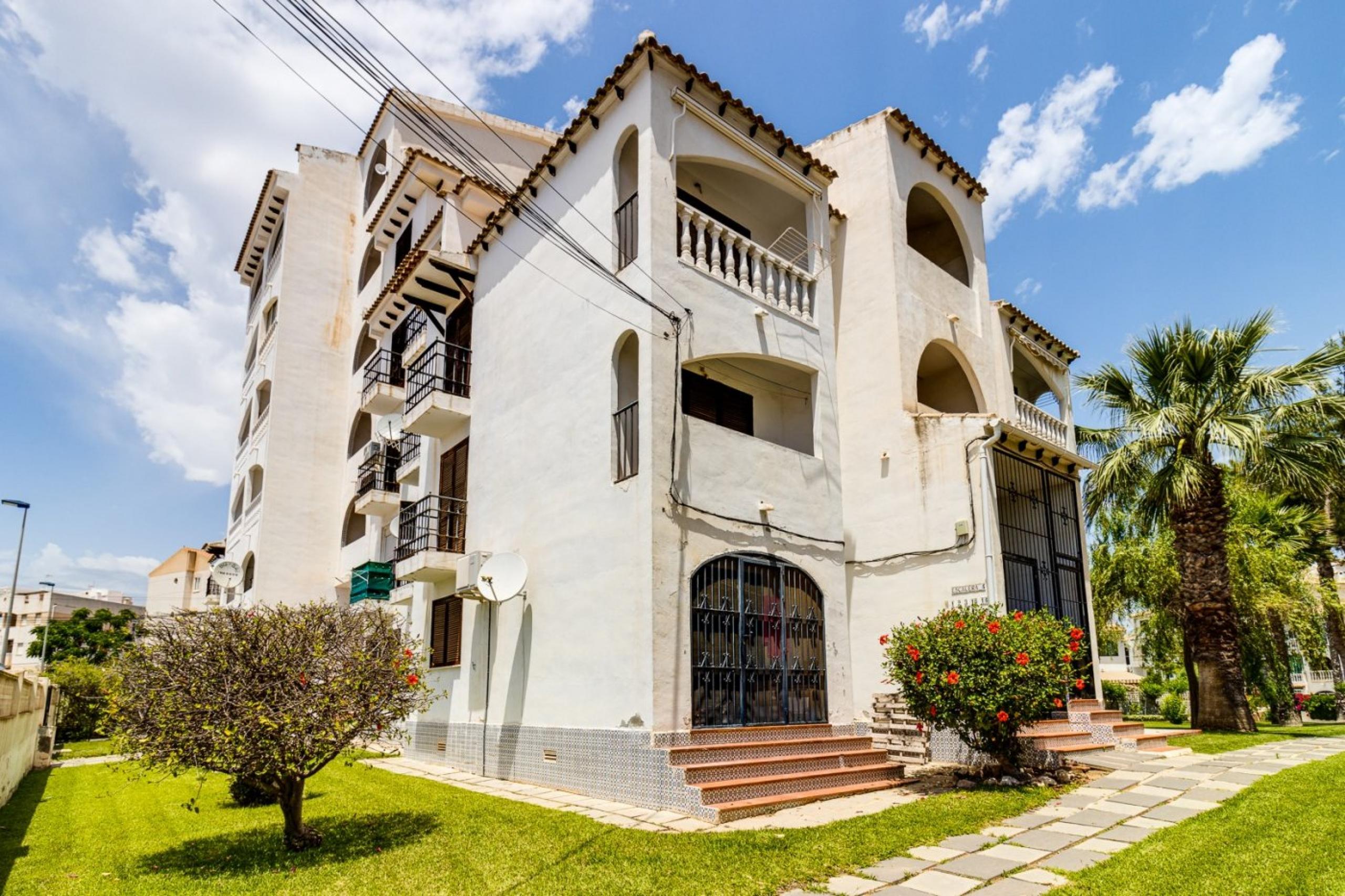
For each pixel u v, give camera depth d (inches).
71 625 2226.9
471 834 313.7
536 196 555.5
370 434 945.5
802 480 487.5
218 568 868.0
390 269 925.8
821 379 521.7
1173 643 834.2
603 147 491.5
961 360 626.5
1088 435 711.7
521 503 511.5
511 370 556.4
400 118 445.1
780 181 533.3
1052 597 547.2
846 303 583.8
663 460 407.5
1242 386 619.8
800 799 358.0
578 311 486.9
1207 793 356.2
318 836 308.8
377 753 617.9
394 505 776.9
